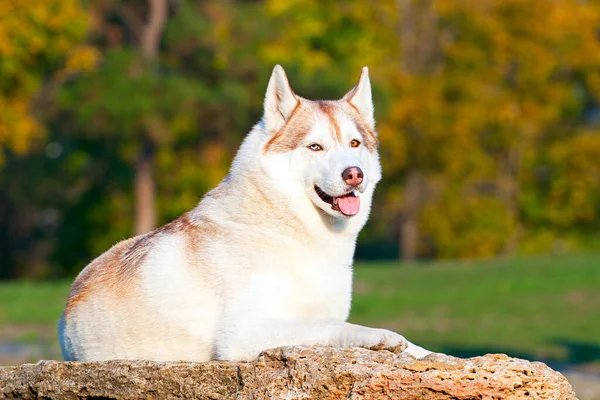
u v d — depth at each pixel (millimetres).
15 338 17328
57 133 35969
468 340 18047
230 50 33188
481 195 41906
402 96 37688
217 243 6363
